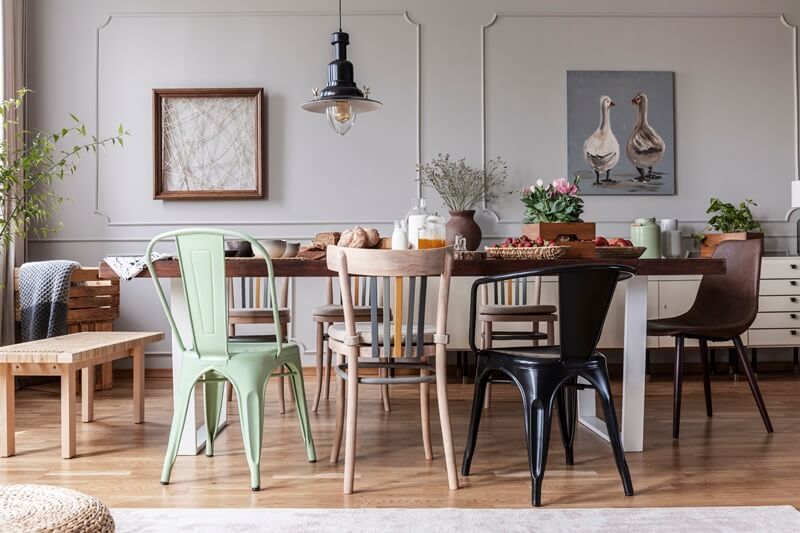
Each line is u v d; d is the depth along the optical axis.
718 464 2.34
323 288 4.40
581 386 2.19
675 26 4.54
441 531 1.74
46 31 4.42
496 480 2.17
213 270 2.09
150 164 4.43
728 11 4.54
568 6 4.50
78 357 2.46
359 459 2.42
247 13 4.45
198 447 2.52
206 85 4.44
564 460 2.39
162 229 4.43
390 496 2.02
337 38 2.75
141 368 3.02
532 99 4.50
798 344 4.14
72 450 2.45
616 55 4.52
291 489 2.09
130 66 4.43
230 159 4.40
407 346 2.09
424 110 4.48
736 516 1.84
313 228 4.46
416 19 4.48
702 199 4.54
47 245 4.40
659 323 2.95
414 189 4.48
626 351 2.50
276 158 4.45
